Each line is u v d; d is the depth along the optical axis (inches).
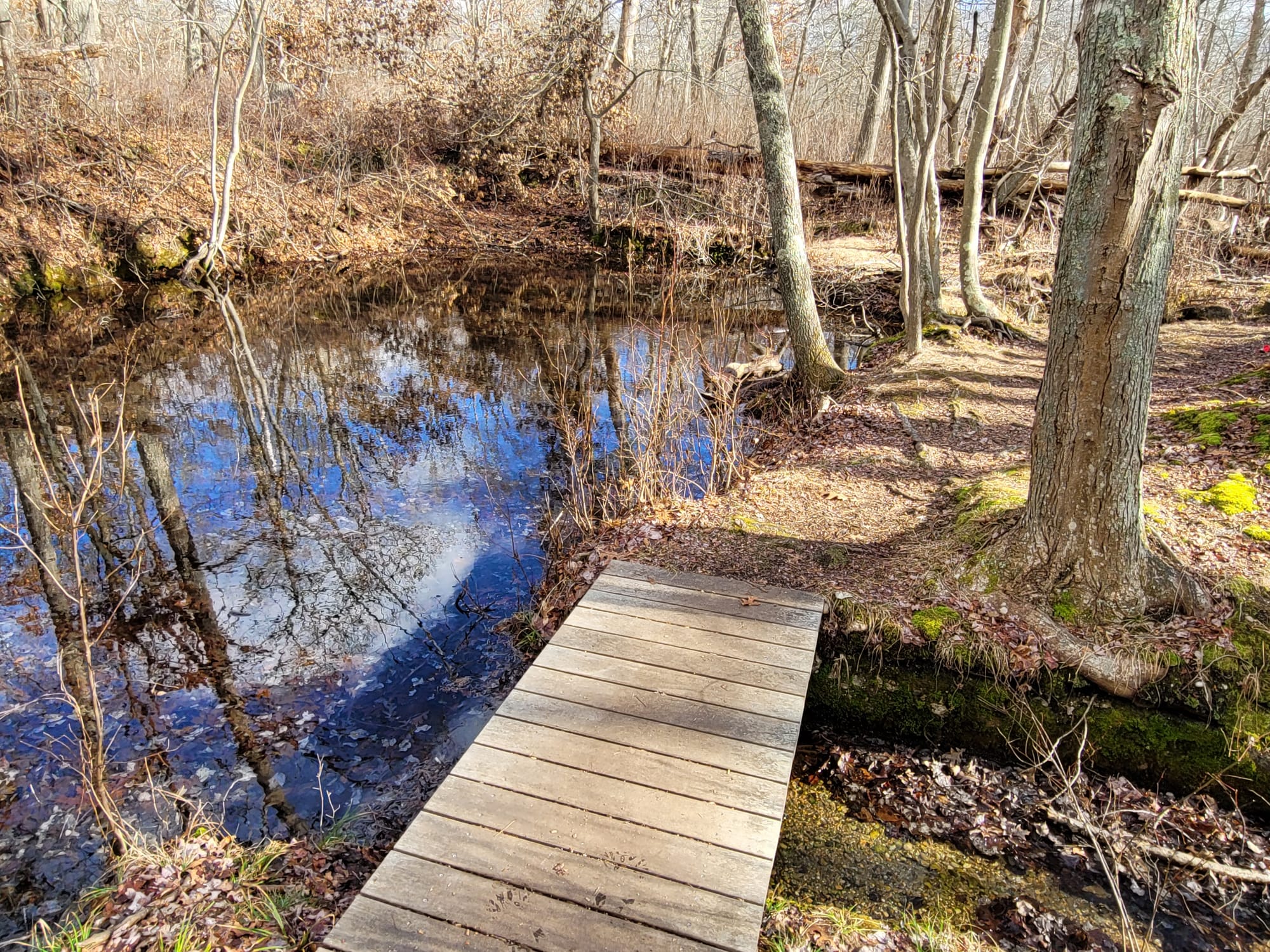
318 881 123.9
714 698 137.7
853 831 135.6
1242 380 277.1
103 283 498.6
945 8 331.9
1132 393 140.3
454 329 486.6
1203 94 490.9
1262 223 510.3
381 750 154.5
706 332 482.3
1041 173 498.3
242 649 185.5
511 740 127.7
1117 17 122.3
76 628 190.2
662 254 682.8
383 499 262.2
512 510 254.1
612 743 127.3
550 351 440.5
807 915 118.6
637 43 1141.7
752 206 662.5
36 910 119.7
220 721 161.6
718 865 105.7
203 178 589.0
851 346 437.1
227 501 258.2
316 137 718.5
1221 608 149.6
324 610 201.8
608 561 196.7
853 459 251.9
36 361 390.3
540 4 816.3
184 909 116.5
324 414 338.3
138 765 149.2
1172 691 141.7
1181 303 413.1
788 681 142.3
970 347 366.0
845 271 545.0
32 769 147.5
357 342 452.4
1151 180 126.8
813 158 761.6
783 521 210.7
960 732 153.9
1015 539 163.8
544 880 103.7
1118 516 148.1
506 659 183.2
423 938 96.3
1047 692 148.6
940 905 121.6
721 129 760.3
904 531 200.4
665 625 159.9
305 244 643.5
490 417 337.4
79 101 525.3
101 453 147.0
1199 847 131.3
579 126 740.7
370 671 178.2
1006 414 285.9
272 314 506.3
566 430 273.3
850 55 821.2
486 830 111.0
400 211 722.2
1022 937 116.2
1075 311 141.3
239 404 346.9
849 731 160.2
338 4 722.2
